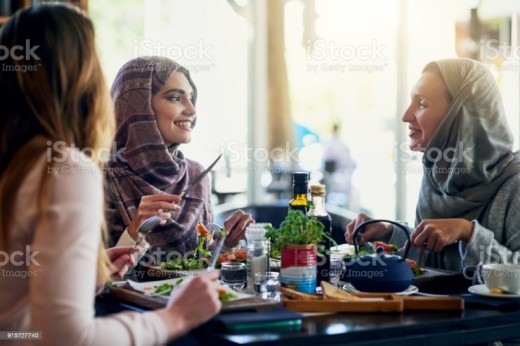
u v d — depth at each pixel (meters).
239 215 2.56
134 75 2.76
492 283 1.97
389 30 5.38
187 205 2.84
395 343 1.61
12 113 1.45
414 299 1.81
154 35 5.08
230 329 1.57
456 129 2.62
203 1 5.25
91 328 1.33
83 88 1.47
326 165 5.59
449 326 1.70
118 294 1.96
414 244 2.33
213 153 5.39
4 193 1.39
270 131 5.48
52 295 1.30
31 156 1.40
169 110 2.78
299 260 1.94
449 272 2.28
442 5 5.11
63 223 1.33
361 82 5.52
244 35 5.42
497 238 2.51
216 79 5.36
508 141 2.65
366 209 5.57
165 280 2.05
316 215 2.09
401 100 5.34
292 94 5.53
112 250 2.05
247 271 1.96
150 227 2.11
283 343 1.52
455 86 2.64
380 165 5.53
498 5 4.89
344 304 1.78
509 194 2.54
